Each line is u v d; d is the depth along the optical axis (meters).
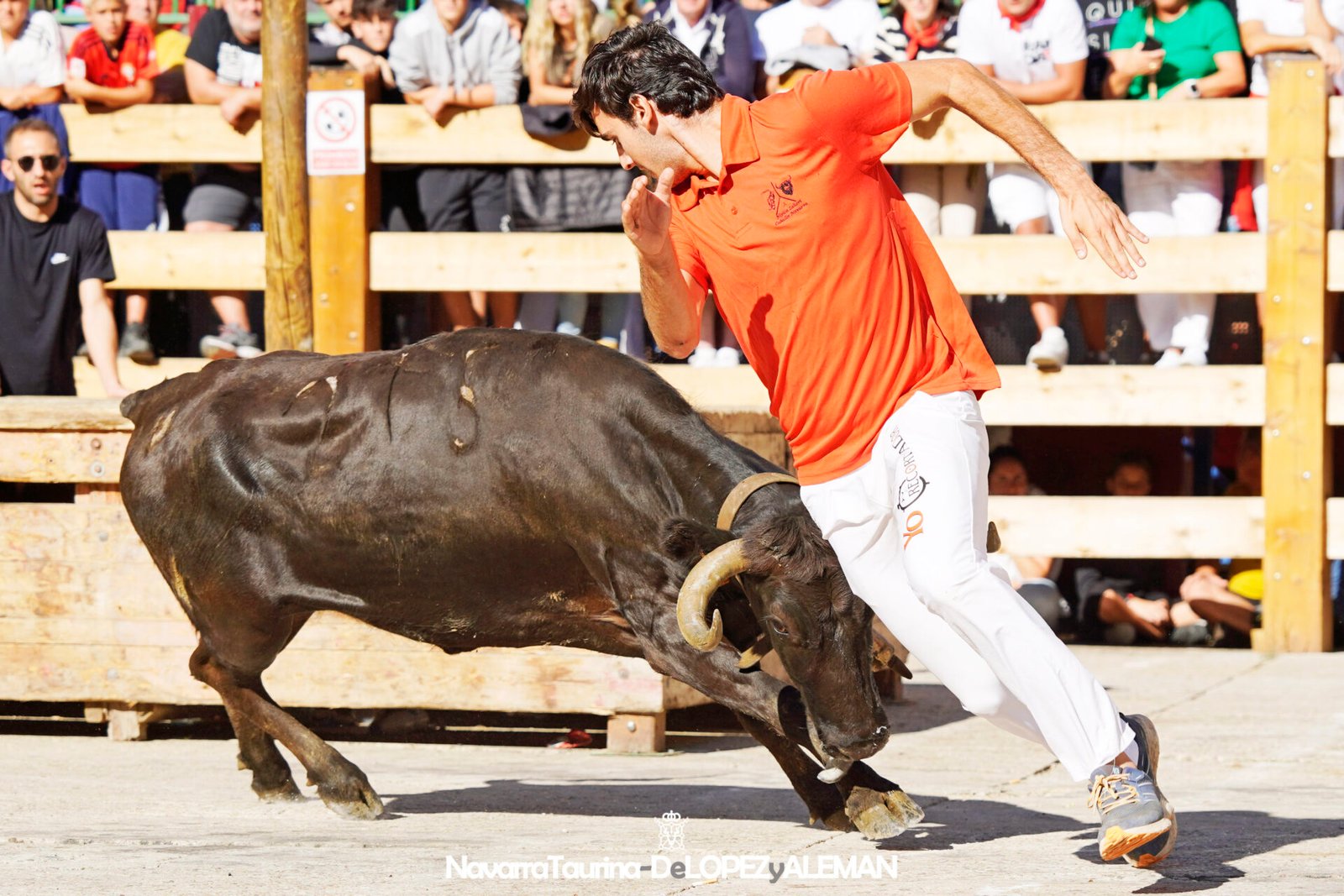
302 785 11.46
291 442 10.13
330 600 10.20
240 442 10.25
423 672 12.78
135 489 10.62
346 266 18.52
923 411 7.71
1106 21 19.69
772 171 7.74
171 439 10.49
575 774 11.72
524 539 9.63
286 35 16.48
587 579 9.72
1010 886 7.69
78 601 13.27
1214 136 17.75
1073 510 18.16
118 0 19.30
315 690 12.88
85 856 8.70
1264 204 18.28
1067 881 7.79
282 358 10.62
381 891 7.73
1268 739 12.60
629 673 12.61
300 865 8.40
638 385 9.31
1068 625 18.98
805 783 9.40
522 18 18.80
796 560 8.12
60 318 17.73
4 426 13.23
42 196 17.42
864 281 7.73
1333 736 12.70
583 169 18.41
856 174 7.76
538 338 9.78
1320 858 8.24
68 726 14.45
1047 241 18.00
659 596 9.23
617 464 9.26
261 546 10.24
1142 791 7.51
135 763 12.40
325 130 18.33
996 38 18.00
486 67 18.36
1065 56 17.95
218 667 10.57
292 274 16.56
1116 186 19.05
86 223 17.78
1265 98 17.72
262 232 19.16
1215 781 10.97
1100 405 18.11
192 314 20.30
